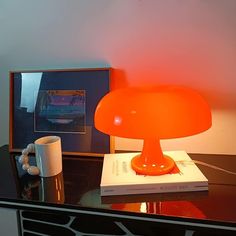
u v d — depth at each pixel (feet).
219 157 2.79
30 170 2.38
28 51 3.08
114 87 2.91
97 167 2.62
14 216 2.20
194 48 2.64
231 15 2.50
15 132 3.06
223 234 1.72
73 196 2.07
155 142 2.27
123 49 2.81
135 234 2.02
